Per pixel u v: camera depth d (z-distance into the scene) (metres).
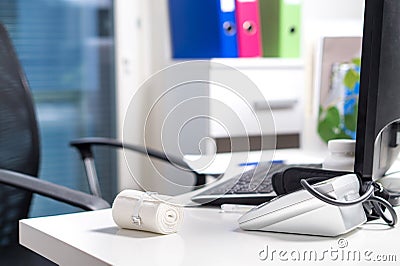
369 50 1.06
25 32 3.10
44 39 3.15
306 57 1.71
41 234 1.05
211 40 2.77
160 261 0.88
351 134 1.72
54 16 3.17
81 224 1.10
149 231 1.03
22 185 1.50
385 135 1.16
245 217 1.05
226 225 1.09
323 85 1.67
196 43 2.84
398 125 1.19
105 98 3.35
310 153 1.78
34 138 1.99
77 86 3.27
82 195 1.43
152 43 3.27
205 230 1.05
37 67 3.15
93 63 3.29
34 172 1.99
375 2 1.04
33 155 1.98
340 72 1.66
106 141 2.07
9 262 1.66
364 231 1.05
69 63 3.23
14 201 1.91
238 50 2.77
